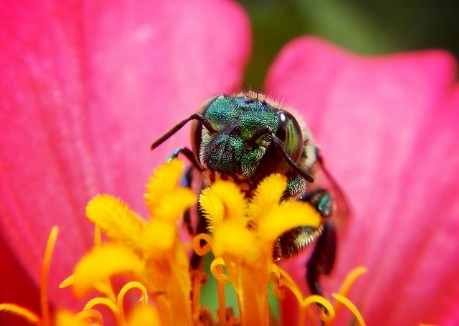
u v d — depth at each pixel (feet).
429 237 0.15
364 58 0.17
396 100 0.16
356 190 0.15
